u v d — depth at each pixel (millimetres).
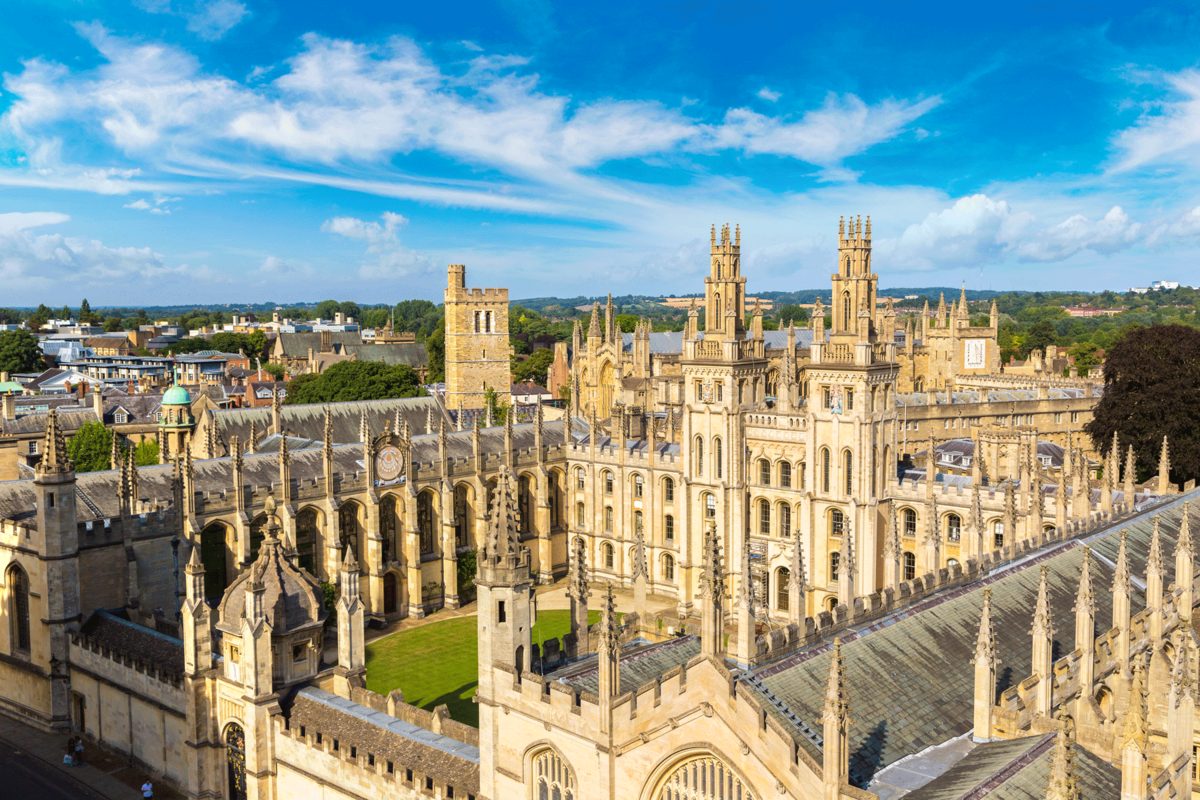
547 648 54469
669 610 116500
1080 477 92125
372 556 114188
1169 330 130875
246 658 64625
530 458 132375
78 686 83375
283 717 64875
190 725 67812
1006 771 39969
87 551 87062
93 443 156875
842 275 102812
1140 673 39625
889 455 105688
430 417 164375
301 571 68875
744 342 114438
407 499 117312
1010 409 159750
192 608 67000
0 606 90188
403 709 63719
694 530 117250
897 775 42750
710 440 114625
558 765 47125
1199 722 56750
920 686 49406
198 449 140375
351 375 194125
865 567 103250
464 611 121688
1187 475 127438
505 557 49031
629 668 51375
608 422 154625
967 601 57719
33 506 94250
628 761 43594
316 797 62500
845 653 49469
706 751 41000
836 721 36562
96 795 72438
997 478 110750
